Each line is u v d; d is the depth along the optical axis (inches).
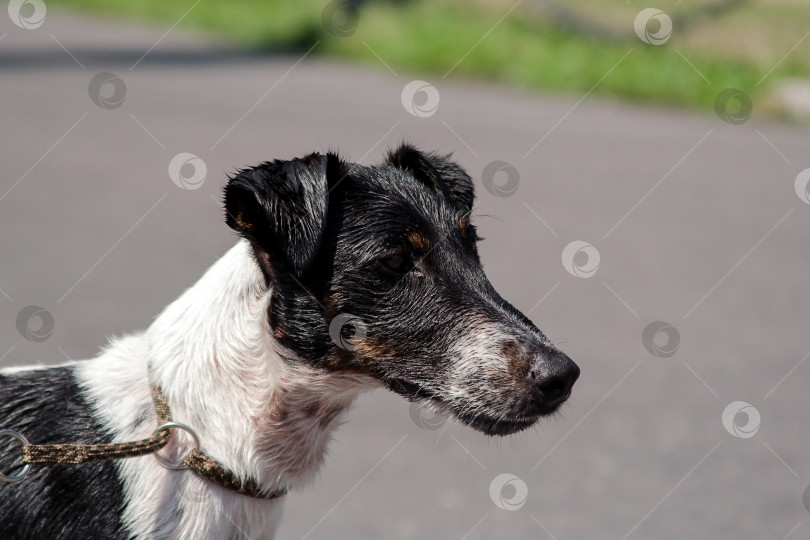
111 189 379.9
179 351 132.0
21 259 299.3
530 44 652.1
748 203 404.5
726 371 249.3
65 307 264.2
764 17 692.1
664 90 580.1
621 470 202.1
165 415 130.0
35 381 137.6
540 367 131.6
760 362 255.9
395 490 192.9
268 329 131.3
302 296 131.6
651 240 352.8
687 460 206.2
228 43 728.3
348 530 177.2
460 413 134.3
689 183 427.8
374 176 142.5
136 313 262.5
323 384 133.6
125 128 467.2
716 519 182.7
